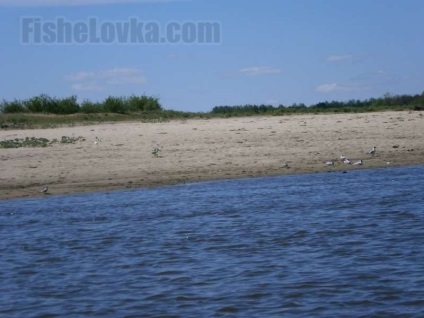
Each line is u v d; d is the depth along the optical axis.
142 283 18.67
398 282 18.16
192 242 22.83
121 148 40.69
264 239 23.03
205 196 30.23
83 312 16.62
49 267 20.38
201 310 16.52
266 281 18.52
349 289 17.69
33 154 39.22
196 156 38.62
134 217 26.55
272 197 29.88
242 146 41.00
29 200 30.17
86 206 28.55
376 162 37.72
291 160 38.03
